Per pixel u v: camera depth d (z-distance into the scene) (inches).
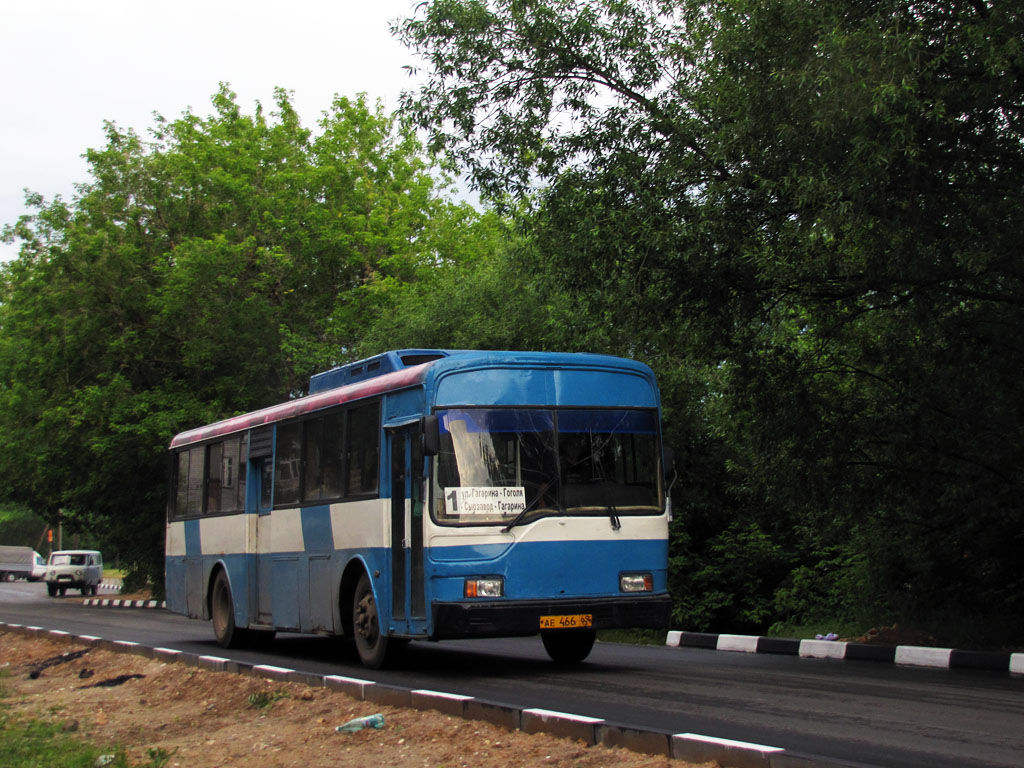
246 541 659.4
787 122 502.9
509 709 314.7
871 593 684.1
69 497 1654.8
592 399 495.8
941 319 553.6
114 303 1482.5
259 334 1446.9
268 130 1600.6
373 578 511.8
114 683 510.0
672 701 381.4
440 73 611.2
